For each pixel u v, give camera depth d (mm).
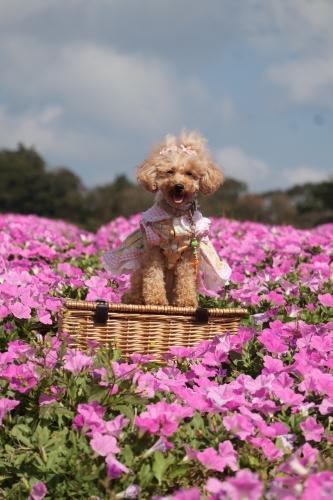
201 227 1995
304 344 1848
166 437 1527
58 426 1585
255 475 1334
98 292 2141
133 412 1596
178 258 1997
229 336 1845
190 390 1640
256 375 1790
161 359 1878
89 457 1472
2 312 1946
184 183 1955
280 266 2494
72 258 2801
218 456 1472
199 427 1562
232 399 1596
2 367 1678
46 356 1688
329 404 1624
